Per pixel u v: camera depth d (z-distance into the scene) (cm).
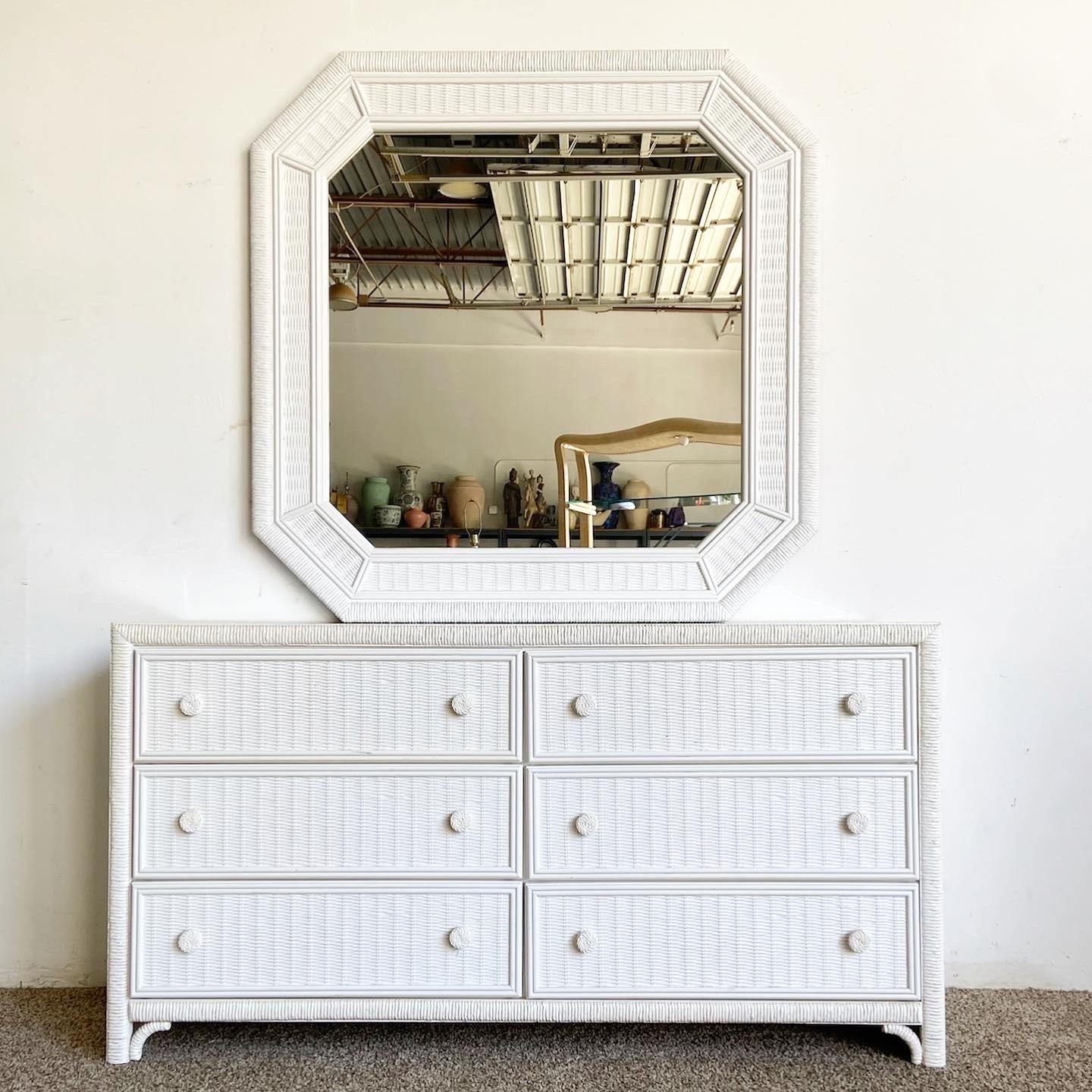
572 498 183
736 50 188
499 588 182
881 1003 159
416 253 185
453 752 161
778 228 183
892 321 188
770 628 159
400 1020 159
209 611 188
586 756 161
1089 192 188
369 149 186
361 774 161
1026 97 188
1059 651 188
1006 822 188
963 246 188
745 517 182
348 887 160
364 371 184
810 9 187
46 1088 152
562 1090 151
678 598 181
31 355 189
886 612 188
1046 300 188
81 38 188
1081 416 188
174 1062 161
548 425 183
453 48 187
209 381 188
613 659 161
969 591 188
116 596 189
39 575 189
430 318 184
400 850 161
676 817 160
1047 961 189
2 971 190
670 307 184
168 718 162
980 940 189
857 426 188
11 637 190
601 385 184
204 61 188
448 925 160
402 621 180
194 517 188
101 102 188
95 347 188
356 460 184
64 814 190
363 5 187
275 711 162
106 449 189
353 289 184
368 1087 153
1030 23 187
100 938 190
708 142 184
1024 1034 169
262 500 183
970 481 188
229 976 160
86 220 188
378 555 182
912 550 188
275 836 161
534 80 183
